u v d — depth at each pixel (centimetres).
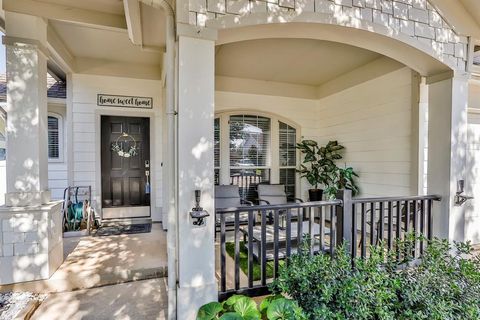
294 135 594
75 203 453
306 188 597
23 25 282
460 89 308
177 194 215
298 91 583
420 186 372
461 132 309
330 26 242
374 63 445
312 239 245
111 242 393
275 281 212
